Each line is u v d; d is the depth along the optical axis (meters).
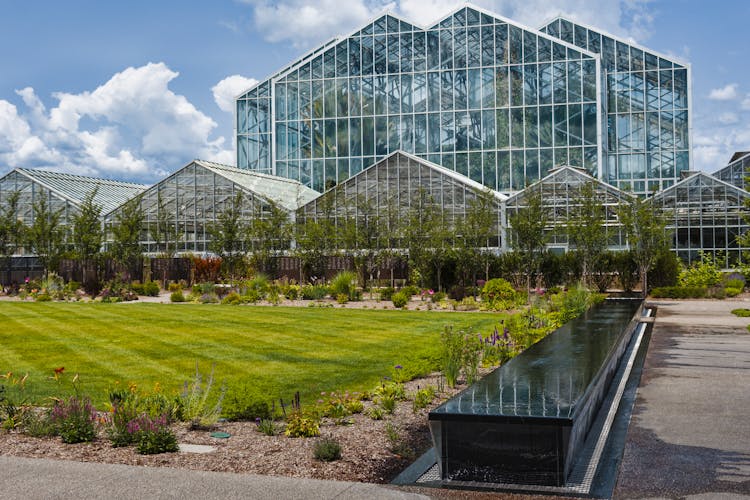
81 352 19.19
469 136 66.75
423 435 10.23
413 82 68.25
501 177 65.81
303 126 71.06
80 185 65.44
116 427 10.01
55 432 10.33
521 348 18.09
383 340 21.64
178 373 16.22
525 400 8.70
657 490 7.52
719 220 48.84
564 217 49.75
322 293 40.16
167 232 57.53
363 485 7.67
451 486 7.77
